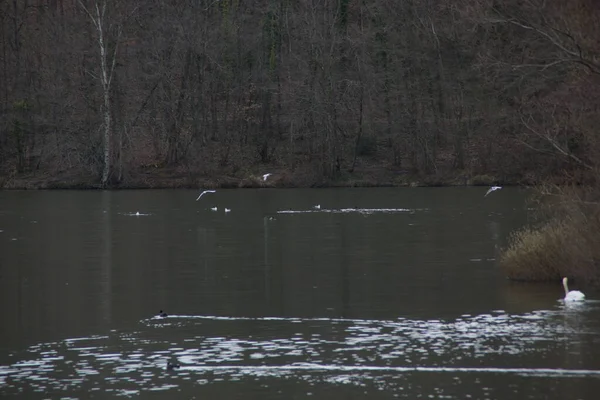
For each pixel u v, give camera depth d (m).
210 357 52.00
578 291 64.00
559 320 58.06
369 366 49.59
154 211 144.75
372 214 134.62
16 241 105.44
